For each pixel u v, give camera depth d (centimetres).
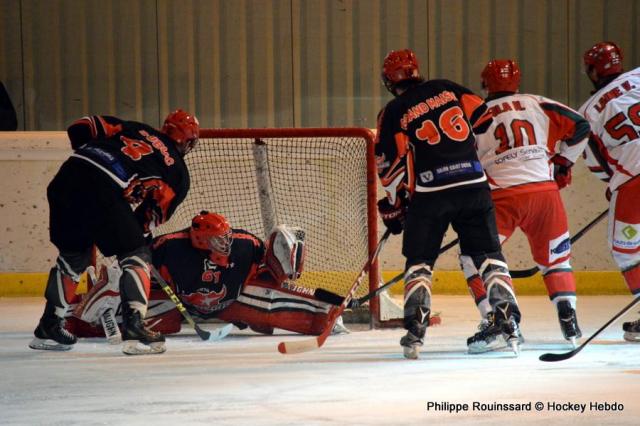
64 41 2897
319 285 2161
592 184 2370
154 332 1556
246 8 2886
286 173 2194
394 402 1150
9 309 2167
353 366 1409
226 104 2911
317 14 2886
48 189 1534
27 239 2380
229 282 1706
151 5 2889
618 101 1598
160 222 1566
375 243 1875
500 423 1041
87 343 1675
